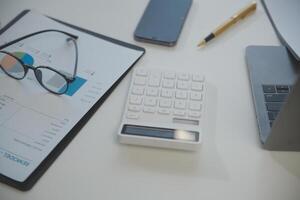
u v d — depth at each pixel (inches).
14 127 18.8
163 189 17.0
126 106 19.7
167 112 19.4
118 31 25.0
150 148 18.6
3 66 21.8
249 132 19.3
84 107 20.0
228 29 25.2
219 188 17.1
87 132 19.1
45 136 18.5
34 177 17.0
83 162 17.9
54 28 24.3
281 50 23.3
